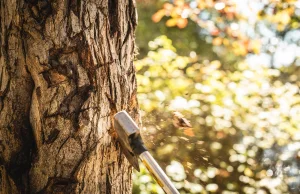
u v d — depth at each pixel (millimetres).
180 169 3812
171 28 9031
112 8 1909
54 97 1805
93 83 1827
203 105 4734
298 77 6781
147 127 3645
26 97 1868
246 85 5113
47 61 1777
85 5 1796
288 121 4984
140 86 4148
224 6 5086
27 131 1898
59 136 1826
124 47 1949
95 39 1825
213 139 4746
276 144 5469
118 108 1910
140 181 3682
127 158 1912
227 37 6473
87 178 1869
